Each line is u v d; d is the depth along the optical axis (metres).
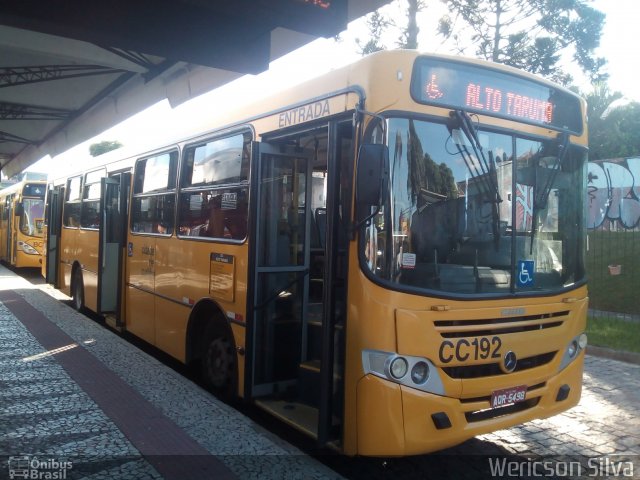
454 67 4.25
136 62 12.54
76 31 7.48
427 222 4.06
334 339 4.23
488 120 4.39
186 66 12.97
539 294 4.48
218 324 6.04
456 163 4.20
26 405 5.19
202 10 8.27
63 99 18.28
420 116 4.07
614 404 6.27
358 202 3.82
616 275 13.12
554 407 4.57
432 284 4.02
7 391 5.57
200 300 6.11
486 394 4.11
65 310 10.22
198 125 6.59
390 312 3.86
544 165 4.70
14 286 13.80
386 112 3.98
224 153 5.94
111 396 5.45
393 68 4.03
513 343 4.26
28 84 16.30
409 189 4.01
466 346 4.03
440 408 3.90
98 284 9.09
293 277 5.42
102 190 9.17
